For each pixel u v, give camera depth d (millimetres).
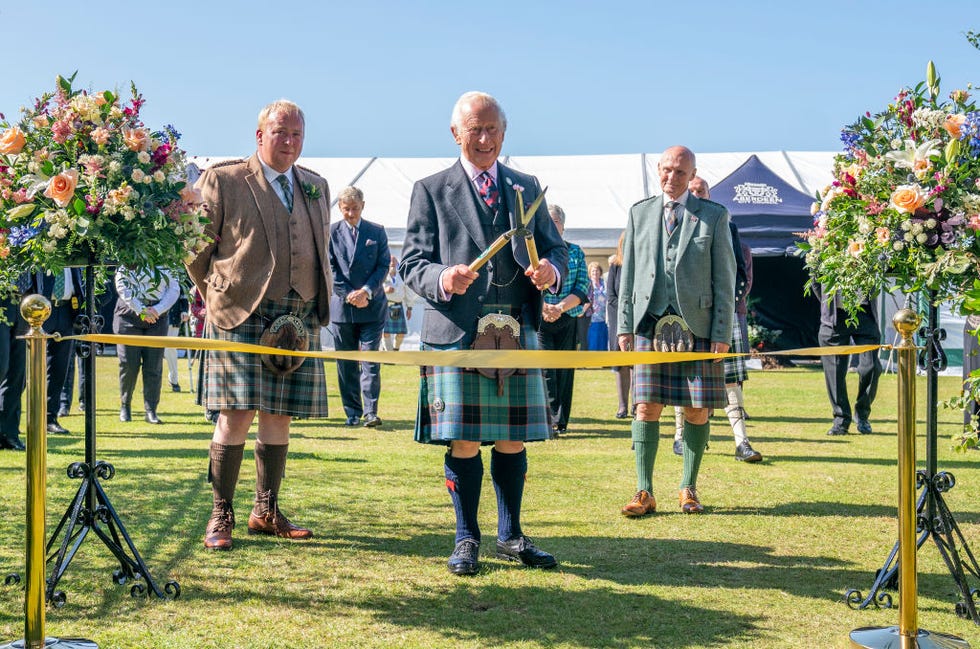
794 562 3811
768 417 9312
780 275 18500
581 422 8703
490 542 4109
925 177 3188
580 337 9836
